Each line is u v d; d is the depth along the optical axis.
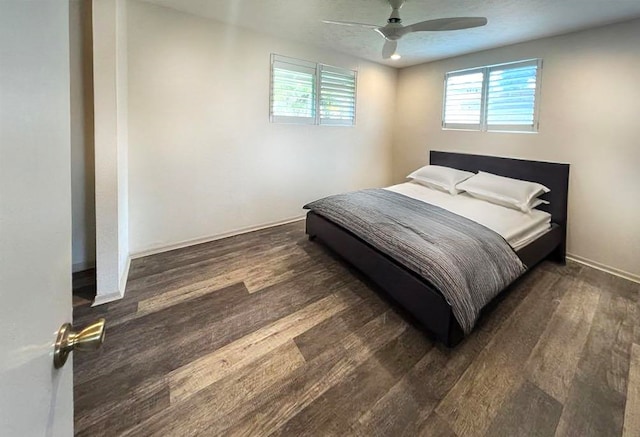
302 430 1.41
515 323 2.20
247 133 3.67
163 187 3.19
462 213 2.99
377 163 5.17
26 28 0.45
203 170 3.42
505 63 3.63
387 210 2.99
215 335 2.02
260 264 3.05
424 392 1.62
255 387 1.63
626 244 2.92
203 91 3.26
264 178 3.95
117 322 2.12
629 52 2.74
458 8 2.61
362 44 3.87
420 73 4.69
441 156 4.43
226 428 1.41
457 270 1.96
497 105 3.76
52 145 0.56
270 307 2.34
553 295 2.57
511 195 3.20
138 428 1.39
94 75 2.20
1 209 0.39
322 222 3.28
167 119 3.09
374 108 4.91
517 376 1.73
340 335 2.05
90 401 1.51
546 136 3.36
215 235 3.65
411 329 2.12
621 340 2.02
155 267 2.93
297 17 3.01
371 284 2.70
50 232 0.55
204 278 2.75
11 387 0.41
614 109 2.87
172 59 3.02
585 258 3.21
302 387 1.63
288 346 1.94
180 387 1.61
